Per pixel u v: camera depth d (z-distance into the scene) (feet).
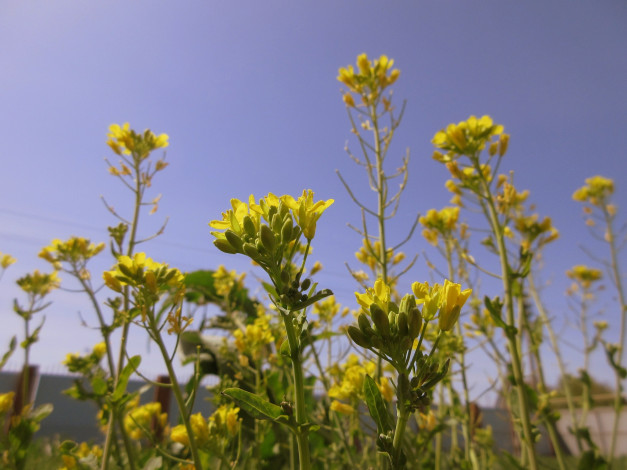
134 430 1.04
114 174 1.07
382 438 0.40
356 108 1.25
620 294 1.33
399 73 1.29
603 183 1.70
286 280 0.45
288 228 0.47
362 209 1.08
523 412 0.87
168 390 2.75
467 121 1.10
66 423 2.87
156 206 1.06
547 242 1.24
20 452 0.89
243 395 0.43
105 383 0.92
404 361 0.43
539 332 1.26
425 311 0.45
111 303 0.96
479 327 1.28
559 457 1.07
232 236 0.48
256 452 1.01
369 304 0.46
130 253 1.02
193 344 1.91
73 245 1.06
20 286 1.23
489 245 1.04
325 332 1.30
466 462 1.17
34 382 2.83
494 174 1.06
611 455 1.16
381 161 1.14
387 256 1.07
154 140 1.15
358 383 0.80
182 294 0.68
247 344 1.14
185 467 0.75
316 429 0.42
